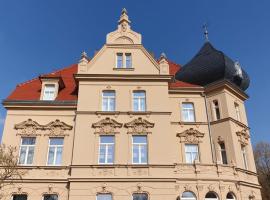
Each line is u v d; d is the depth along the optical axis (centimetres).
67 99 2930
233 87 3102
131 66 2942
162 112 2700
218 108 3031
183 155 2830
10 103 2828
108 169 2470
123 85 2828
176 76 3394
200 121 2989
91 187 2408
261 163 5969
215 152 2869
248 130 3127
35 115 2816
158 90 2809
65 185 2512
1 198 2448
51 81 3017
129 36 3097
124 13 3219
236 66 3153
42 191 2495
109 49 3012
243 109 3216
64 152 2656
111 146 2598
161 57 2980
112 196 2384
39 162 2612
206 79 3162
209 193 2508
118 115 2688
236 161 2750
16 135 2717
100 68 2903
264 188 5609
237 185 2609
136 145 2598
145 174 2453
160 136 2602
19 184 2511
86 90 2797
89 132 2619
